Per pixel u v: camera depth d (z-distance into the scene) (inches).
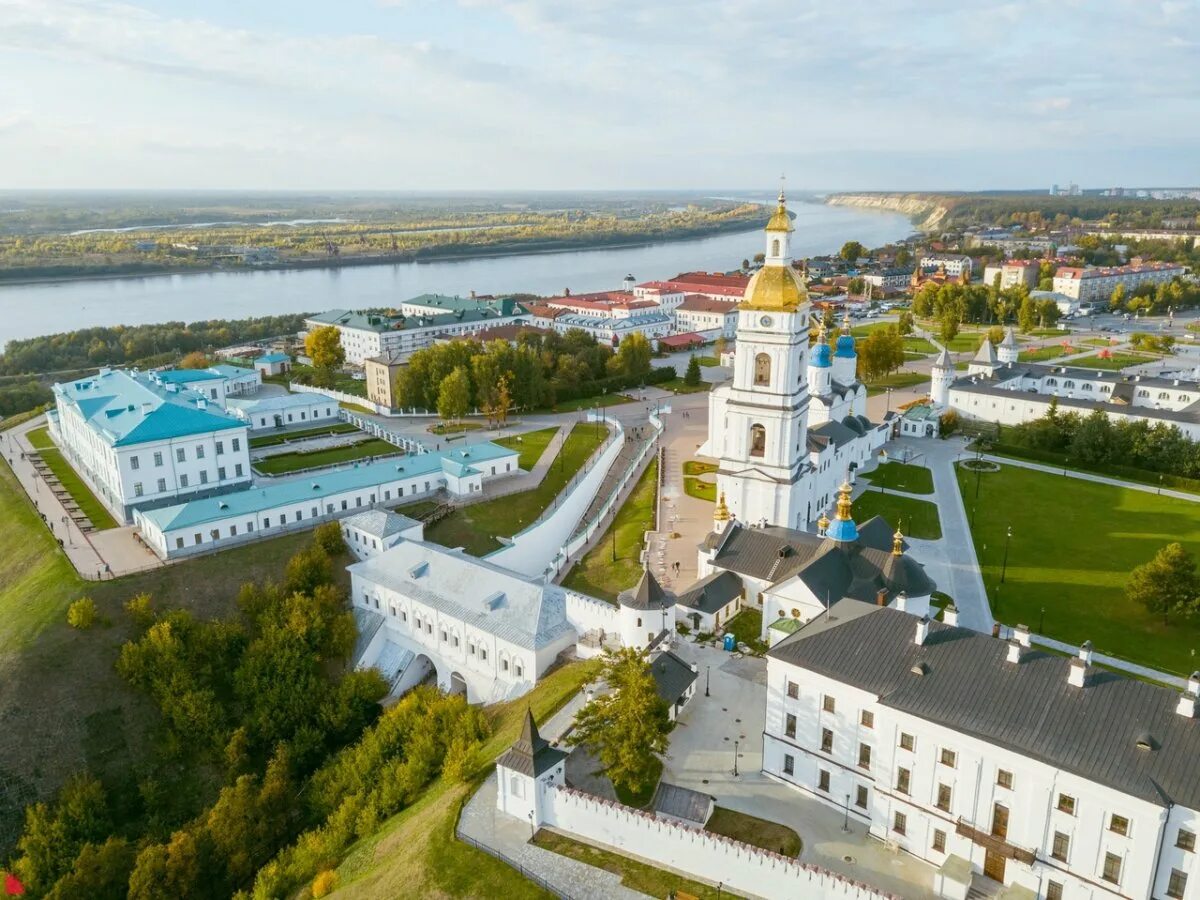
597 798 2933.1
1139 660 4190.5
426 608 4675.2
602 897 2696.9
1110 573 5187.0
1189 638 4397.1
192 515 5275.6
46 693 4121.6
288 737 4298.7
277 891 3289.9
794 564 4311.0
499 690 4276.6
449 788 3373.5
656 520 5905.5
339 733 4338.1
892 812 2866.6
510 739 3531.0
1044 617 4628.4
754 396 5068.9
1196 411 7628.0
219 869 3580.2
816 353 6752.0
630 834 2876.5
